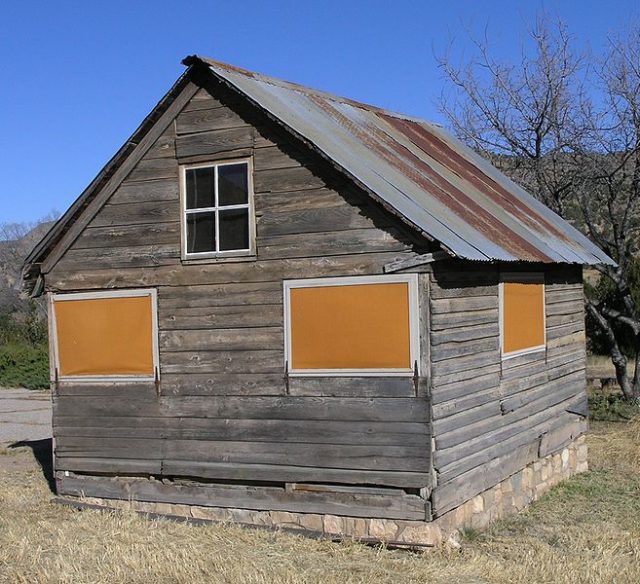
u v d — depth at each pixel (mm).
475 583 8828
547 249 12117
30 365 34500
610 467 15203
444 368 10094
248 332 10789
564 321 14266
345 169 9898
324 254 10312
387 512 10008
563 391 14109
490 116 21953
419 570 9148
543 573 9133
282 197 10555
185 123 11164
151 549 9781
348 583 8602
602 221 22234
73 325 12000
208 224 11094
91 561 9445
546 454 13219
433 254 9641
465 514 10703
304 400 10453
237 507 10953
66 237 11984
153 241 11422
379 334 10023
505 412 11672
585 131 20594
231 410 10906
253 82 11375
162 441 11375
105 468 11789
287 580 8664
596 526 11367
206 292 11062
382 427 10023
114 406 11719
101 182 11570
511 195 14578
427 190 11188
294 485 10570
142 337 11516
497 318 11516
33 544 10125
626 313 21922
